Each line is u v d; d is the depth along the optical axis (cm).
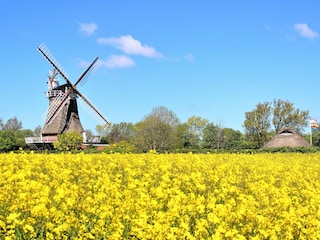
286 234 1014
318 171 2320
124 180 1678
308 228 1062
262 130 8194
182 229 978
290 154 3972
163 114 7044
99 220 1023
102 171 1936
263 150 4794
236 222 1071
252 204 1220
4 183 1397
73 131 5741
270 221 1098
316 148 4816
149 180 1661
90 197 1205
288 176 1995
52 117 6128
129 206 1169
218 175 1975
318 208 1335
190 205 1150
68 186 1402
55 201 1152
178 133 8056
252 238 957
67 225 977
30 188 1230
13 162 2119
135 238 983
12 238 934
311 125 7212
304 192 1527
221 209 1095
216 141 9331
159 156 2838
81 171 1839
